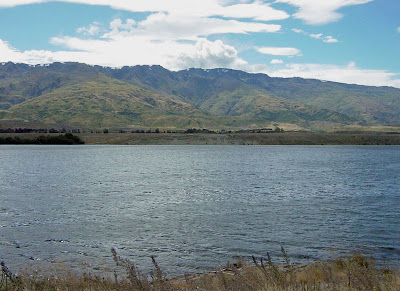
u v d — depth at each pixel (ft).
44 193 175.11
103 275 67.41
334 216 121.80
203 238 95.14
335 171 290.56
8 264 74.90
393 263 71.20
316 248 85.51
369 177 246.27
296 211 131.03
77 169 303.89
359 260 65.62
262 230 103.19
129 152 580.71
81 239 94.99
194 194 172.14
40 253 82.99
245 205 143.43
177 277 65.57
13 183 213.05
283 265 70.44
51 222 114.01
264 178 241.14
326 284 47.83
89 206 141.28
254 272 48.85
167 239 94.48
